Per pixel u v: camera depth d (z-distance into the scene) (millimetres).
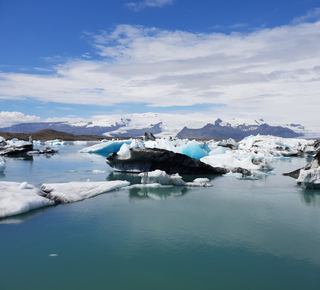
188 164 22531
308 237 9414
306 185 17469
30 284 6602
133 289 6430
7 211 11234
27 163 31359
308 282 6730
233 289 6461
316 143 48938
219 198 14578
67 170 25250
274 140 52875
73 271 7188
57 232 9695
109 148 47469
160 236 9445
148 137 57719
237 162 27797
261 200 14219
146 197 14648
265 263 7648
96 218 11195
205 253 8227
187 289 6449
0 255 8000
